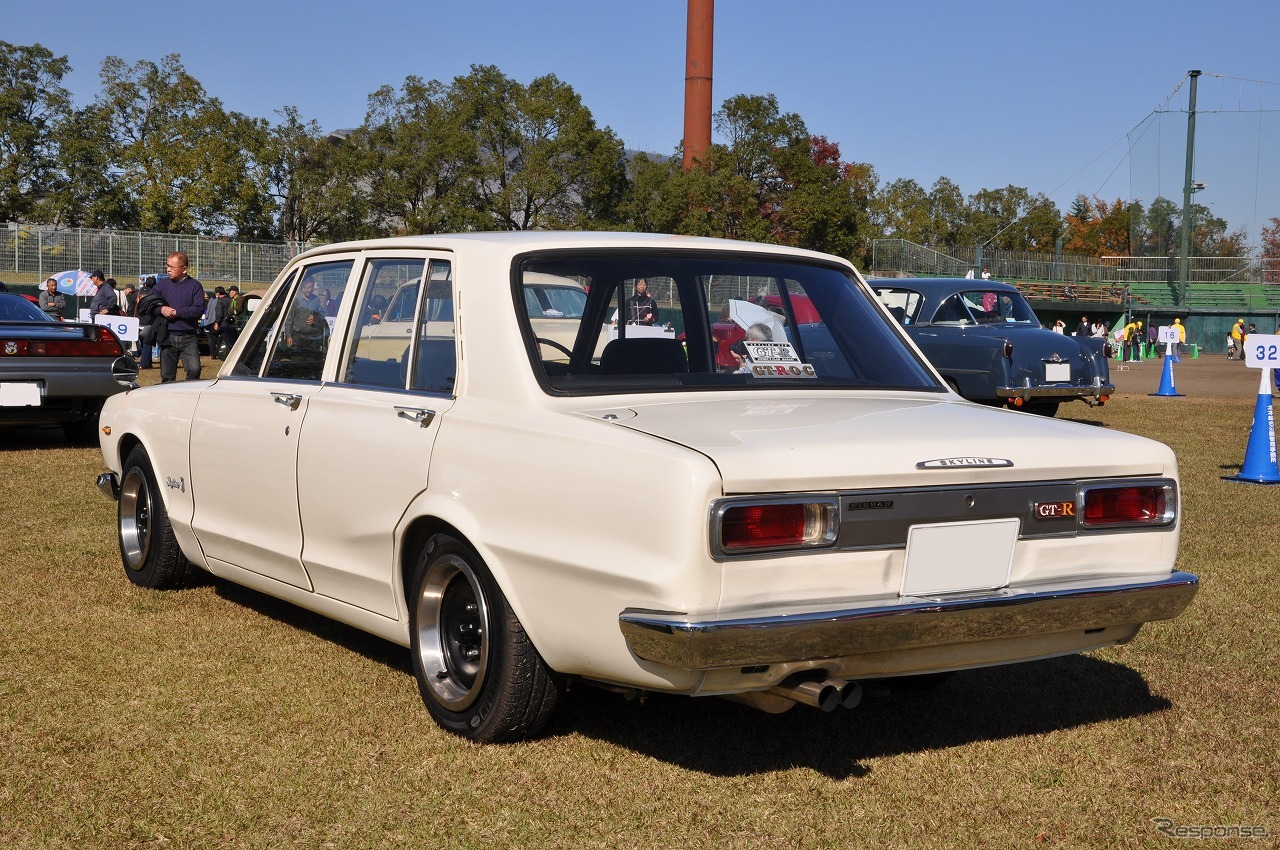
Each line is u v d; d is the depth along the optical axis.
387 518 3.92
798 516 3.06
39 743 3.73
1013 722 4.07
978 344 14.07
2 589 5.69
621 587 3.09
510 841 3.08
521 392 3.59
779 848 3.06
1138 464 3.59
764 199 77.06
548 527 3.32
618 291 3.88
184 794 3.36
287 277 4.92
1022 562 3.39
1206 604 5.77
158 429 5.44
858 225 80.94
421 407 3.88
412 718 3.97
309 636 4.96
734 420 3.40
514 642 3.53
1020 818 3.27
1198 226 57.50
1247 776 3.60
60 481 9.02
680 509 2.97
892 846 3.08
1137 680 4.57
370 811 3.25
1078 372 14.30
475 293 3.84
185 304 13.23
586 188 84.88
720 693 3.10
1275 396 21.81
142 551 5.70
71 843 3.06
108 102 80.31
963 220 127.44
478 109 85.94
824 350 4.14
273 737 3.79
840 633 3.04
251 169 77.12
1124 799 3.41
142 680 4.36
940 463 3.24
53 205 80.00
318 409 4.33
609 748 3.72
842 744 3.82
